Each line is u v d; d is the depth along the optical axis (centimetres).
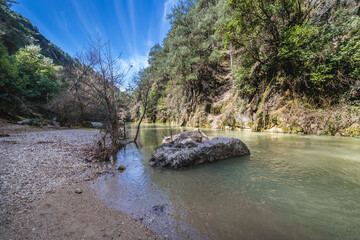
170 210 310
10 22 2598
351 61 1127
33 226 242
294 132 1360
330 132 1172
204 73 3116
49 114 2548
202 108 2748
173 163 586
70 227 247
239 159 670
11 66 1814
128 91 1309
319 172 501
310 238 232
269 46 1650
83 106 2050
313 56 1266
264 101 1661
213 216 290
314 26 1344
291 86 1489
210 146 663
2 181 385
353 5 1272
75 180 447
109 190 396
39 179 426
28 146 795
